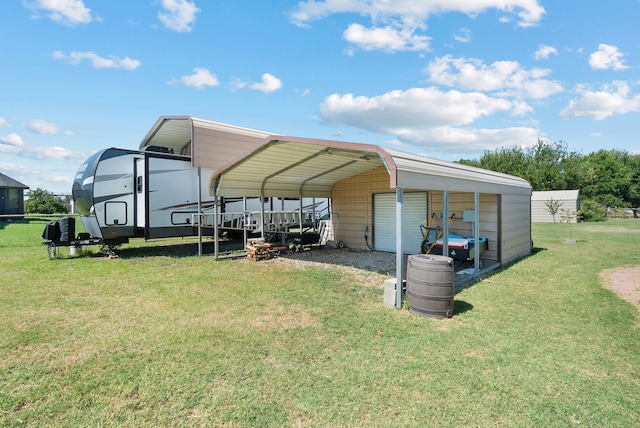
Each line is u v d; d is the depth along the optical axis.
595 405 2.70
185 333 4.13
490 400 2.76
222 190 9.35
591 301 5.42
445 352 3.62
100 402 2.73
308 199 15.05
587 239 14.25
